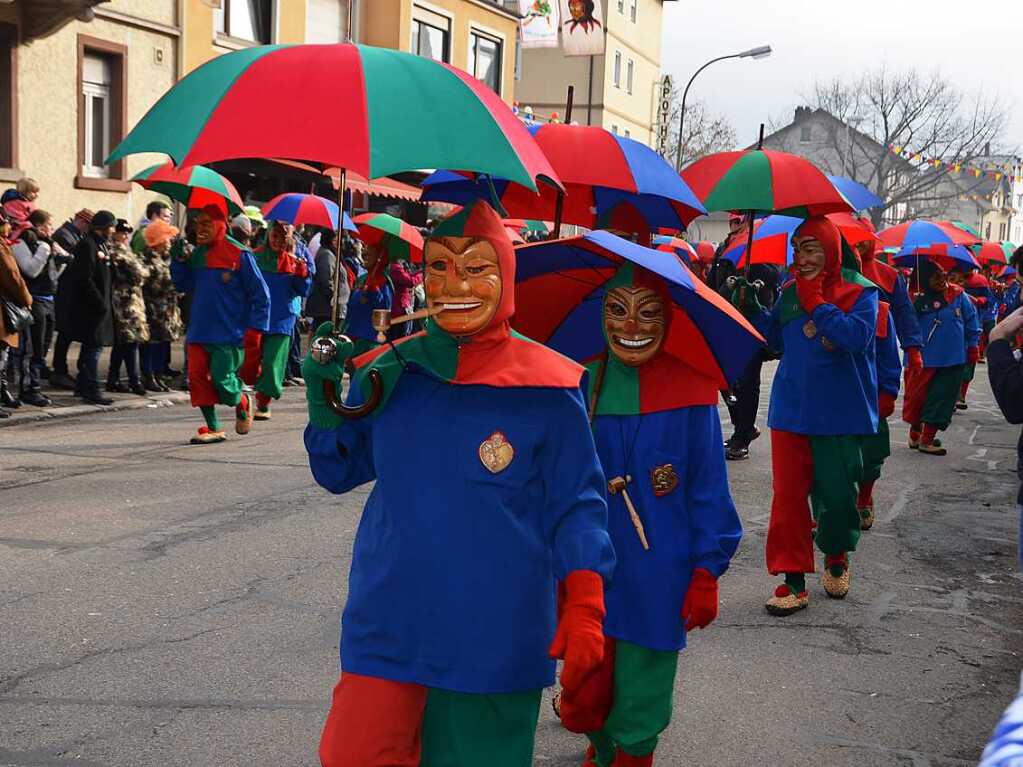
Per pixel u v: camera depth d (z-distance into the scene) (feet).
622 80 154.30
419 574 8.95
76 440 32.73
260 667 15.97
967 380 50.01
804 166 18.67
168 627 17.47
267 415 37.99
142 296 40.14
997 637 18.76
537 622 9.16
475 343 9.28
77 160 54.75
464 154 8.46
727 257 24.14
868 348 19.30
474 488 9.00
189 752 13.32
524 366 9.20
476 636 8.91
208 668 15.87
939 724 15.08
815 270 18.66
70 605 18.33
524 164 8.70
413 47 85.25
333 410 9.47
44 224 36.99
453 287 9.05
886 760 13.93
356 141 8.25
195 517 24.25
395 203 76.18
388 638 9.02
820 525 20.15
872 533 25.99
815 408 18.94
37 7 50.60
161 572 20.25
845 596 20.68
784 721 15.02
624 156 15.37
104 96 56.90
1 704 14.47
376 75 8.63
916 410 37.09
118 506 25.00
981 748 14.37
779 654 17.56
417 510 9.02
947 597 20.98
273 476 28.58
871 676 16.76
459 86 8.90
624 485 11.89
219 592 19.24
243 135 8.35
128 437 33.53
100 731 13.79
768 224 23.27
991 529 26.61
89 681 15.28
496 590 8.96
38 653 16.22
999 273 69.77
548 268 12.67
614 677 11.97
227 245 31.27
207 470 29.12
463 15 90.74
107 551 21.44
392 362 9.31
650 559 11.82
